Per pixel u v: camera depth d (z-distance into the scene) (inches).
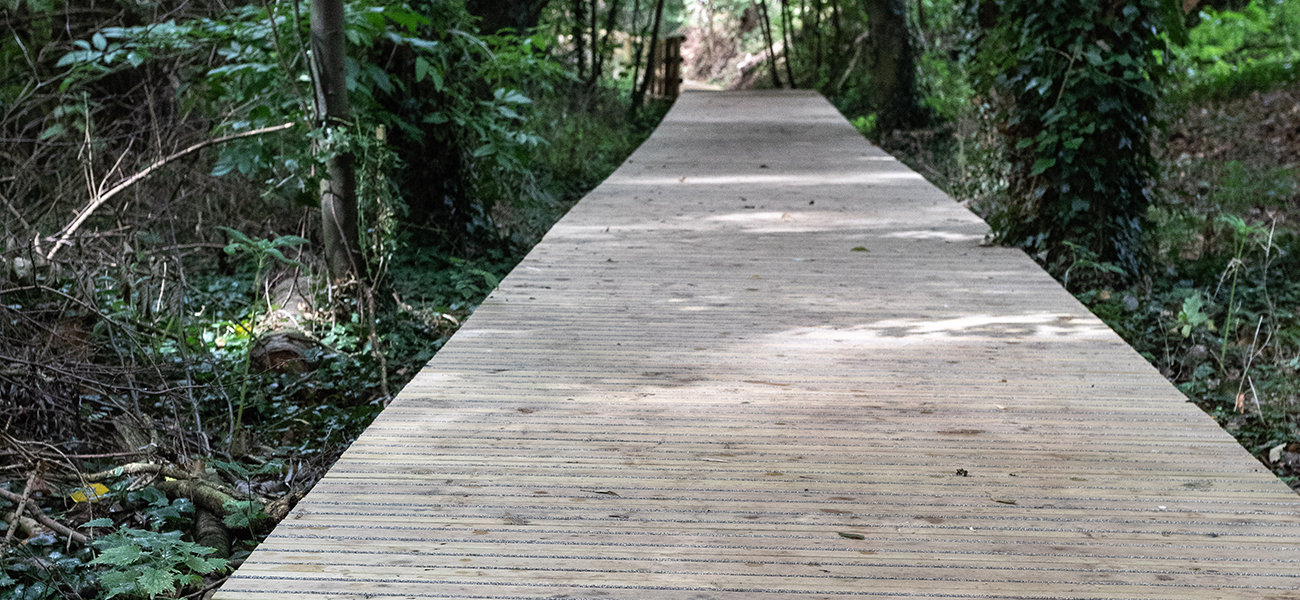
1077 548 90.7
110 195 213.3
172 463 142.5
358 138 206.4
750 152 415.2
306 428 172.7
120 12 305.0
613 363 144.6
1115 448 113.9
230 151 230.8
